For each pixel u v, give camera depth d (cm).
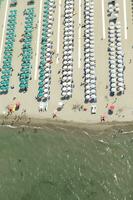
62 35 9444
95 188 7356
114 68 8594
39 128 8288
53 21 9756
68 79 8675
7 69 9200
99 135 7962
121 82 8381
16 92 8850
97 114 8181
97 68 8706
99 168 7581
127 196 7188
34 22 9875
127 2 9606
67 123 8219
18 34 9781
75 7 9831
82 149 7862
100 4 9719
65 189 7438
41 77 8862
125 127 7944
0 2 10544
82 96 8450
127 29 9181
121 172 7469
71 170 7650
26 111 8550
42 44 9406
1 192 7588
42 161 7862
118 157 7650
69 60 8950
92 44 9081
